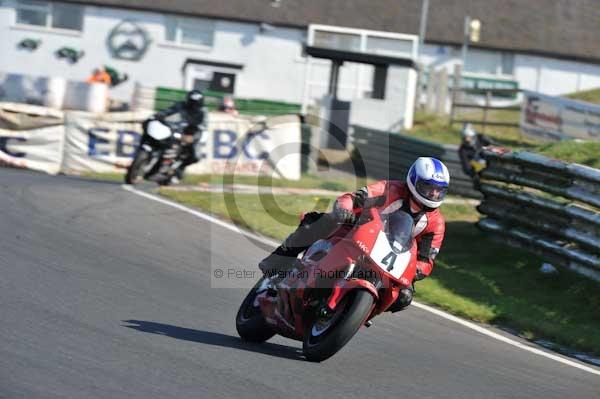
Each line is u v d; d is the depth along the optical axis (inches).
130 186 1967.3
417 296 1246.9
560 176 1455.5
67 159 2370.8
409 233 790.5
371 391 738.8
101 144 2388.0
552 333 1117.7
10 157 2329.0
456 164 2490.2
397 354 904.9
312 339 813.9
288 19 4886.8
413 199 806.5
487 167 1659.7
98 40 4975.4
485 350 992.2
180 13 4894.2
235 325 948.0
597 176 1341.0
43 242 1242.0
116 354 746.2
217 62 4923.7
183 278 1146.7
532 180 1523.1
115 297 988.6
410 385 779.4
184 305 1005.8
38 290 963.3
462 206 2073.1
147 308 960.9
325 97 3112.7
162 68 4955.7
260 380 723.4
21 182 1831.9
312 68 4881.9
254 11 4911.4
